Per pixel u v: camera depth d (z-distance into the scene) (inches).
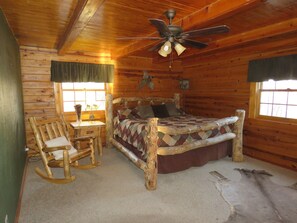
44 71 159.8
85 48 163.6
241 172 132.3
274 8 85.3
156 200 98.6
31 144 158.1
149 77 204.1
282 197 101.9
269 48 136.3
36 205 93.1
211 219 84.7
